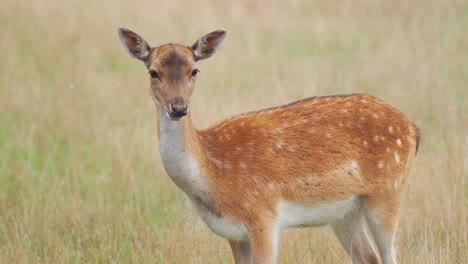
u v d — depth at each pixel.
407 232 19.88
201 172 16.55
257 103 28.58
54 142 27.73
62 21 42.00
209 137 17.06
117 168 24.39
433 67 32.88
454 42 37.09
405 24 41.19
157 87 16.30
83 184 23.61
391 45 37.22
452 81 31.41
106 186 23.22
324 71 33.75
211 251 19.42
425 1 43.69
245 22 42.34
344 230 18.08
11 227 21.03
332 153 17.30
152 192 23.00
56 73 35.94
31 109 30.56
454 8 42.88
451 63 33.84
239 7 43.97
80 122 29.16
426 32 39.00
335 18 43.12
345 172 17.36
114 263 19.05
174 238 20.12
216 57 36.44
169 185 23.39
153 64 16.34
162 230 20.81
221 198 16.70
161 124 16.34
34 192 22.86
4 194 22.80
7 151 26.78
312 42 39.78
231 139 17.08
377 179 17.62
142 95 31.98
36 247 19.89
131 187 23.09
